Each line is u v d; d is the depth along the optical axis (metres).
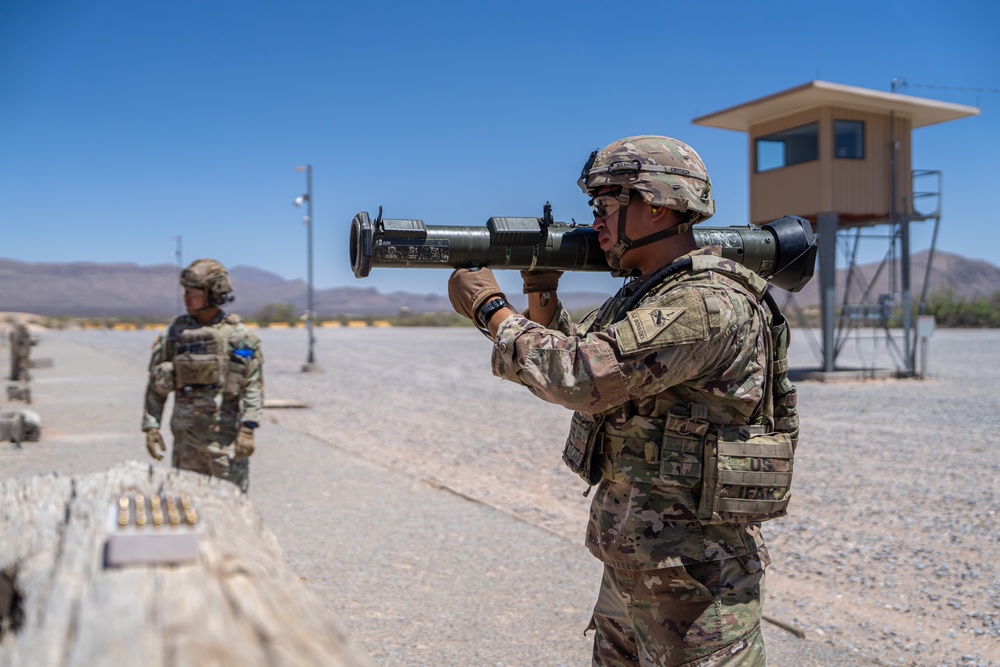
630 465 2.21
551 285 2.57
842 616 4.49
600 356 2.06
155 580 1.17
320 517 6.55
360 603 4.66
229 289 5.21
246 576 1.23
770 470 2.16
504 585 4.97
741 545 2.21
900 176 17.30
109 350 32.97
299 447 9.80
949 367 20.64
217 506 1.65
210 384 5.10
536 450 9.71
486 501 7.16
